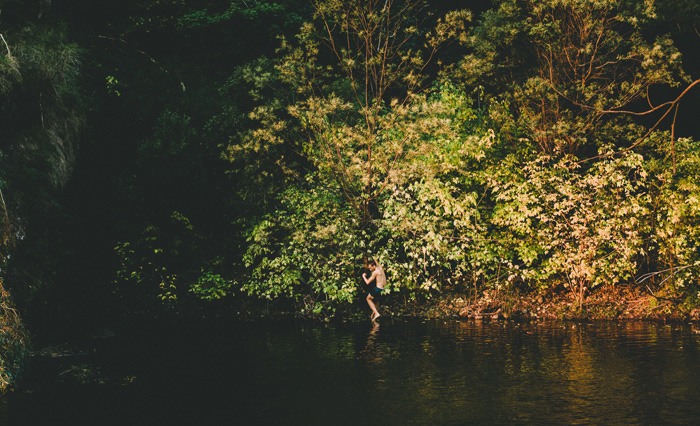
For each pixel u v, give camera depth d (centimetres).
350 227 1639
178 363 1066
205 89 1984
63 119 1212
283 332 1400
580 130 1631
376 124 1698
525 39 1752
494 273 1678
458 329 1385
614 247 1517
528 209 1567
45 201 1148
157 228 1759
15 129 1125
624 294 1623
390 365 1016
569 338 1234
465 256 1656
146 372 1002
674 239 1498
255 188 1738
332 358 1084
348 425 714
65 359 1109
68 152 1206
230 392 868
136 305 1769
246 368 1019
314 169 1855
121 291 1734
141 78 1880
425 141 1691
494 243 1647
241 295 1806
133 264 1717
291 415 754
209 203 1864
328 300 1655
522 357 1058
